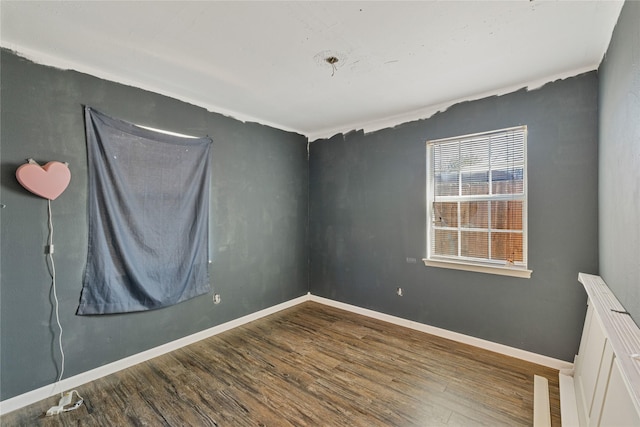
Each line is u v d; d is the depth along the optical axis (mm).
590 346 1992
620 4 1584
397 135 3475
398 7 1626
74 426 1880
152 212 2699
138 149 2613
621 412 1238
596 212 2328
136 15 1701
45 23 1773
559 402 2078
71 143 2271
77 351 2316
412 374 2432
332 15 1695
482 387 2252
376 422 1901
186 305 2998
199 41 1971
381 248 3621
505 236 2785
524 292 2664
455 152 3066
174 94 2873
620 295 1622
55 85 2197
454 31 1854
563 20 1737
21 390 2076
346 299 3980
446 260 3100
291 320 3623
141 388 2266
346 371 2482
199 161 3057
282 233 4012
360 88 2732
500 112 2748
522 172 2682
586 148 2359
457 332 3039
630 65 1440
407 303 3408
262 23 1773
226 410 2018
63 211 2244
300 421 1911
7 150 2012
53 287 2207
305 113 3449
